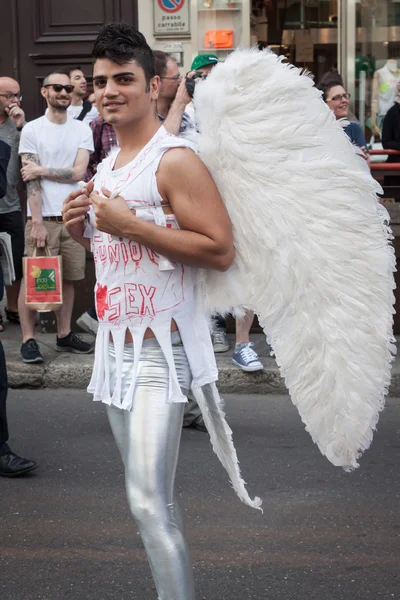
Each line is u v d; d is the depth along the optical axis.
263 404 6.51
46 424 6.06
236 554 3.99
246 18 9.64
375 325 3.02
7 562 3.94
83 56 9.56
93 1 9.51
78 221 3.12
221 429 3.14
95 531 4.26
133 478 2.86
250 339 7.66
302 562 3.91
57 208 7.06
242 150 2.93
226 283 3.04
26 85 9.66
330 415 3.05
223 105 2.93
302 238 2.96
